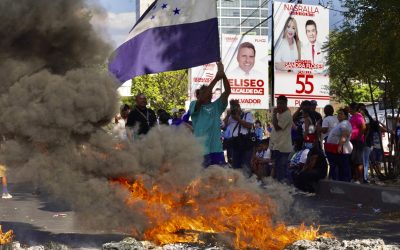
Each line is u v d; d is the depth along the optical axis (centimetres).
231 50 2356
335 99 1994
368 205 979
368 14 1162
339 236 665
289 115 1163
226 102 853
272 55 1967
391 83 1266
